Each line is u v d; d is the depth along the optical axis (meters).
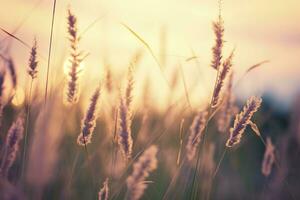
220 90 0.45
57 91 0.24
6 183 0.23
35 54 0.44
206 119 0.47
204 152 0.59
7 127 0.43
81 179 0.54
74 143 0.54
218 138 0.62
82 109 0.54
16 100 0.42
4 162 0.36
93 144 0.57
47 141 0.20
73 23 0.39
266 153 0.57
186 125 0.57
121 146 0.38
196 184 0.49
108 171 0.53
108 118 0.51
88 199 0.51
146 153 0.29
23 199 0.22
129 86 0.38
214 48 0.44
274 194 0.60
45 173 0.20
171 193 0.58
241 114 0.44
